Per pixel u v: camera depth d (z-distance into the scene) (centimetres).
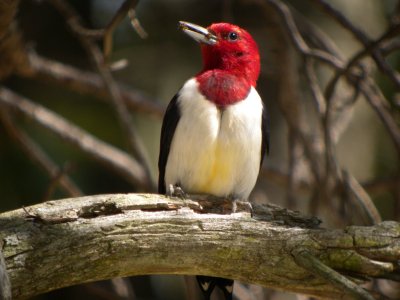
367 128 1455
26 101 1339
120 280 1141
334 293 721
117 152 1355
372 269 716
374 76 1541
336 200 1154
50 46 1641
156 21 1625
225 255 725
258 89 1437
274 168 1340
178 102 921
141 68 1603
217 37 1004
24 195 1449
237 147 901
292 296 1179
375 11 1492
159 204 718
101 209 704
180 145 909
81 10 1627
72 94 1612
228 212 791
